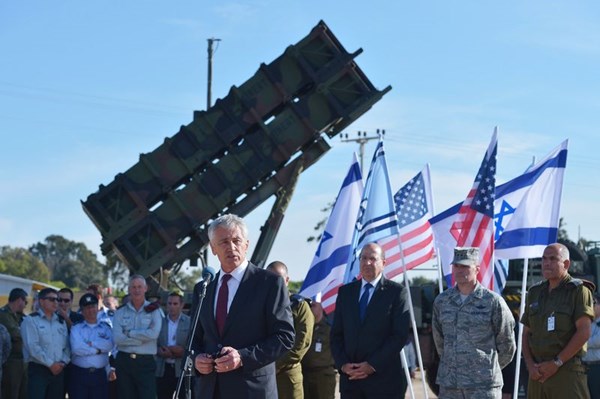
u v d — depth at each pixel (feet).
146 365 38.55
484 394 25.66
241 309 20.76
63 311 43.60
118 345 38.50
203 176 59.36
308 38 58.23
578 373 26.48
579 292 26.48
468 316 26.02
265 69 58.49
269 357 20.25
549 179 31.53
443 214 33.09
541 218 31.32
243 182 59.52
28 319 38.32
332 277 36.35
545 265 26.99
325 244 36.65
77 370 39.17
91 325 39.55
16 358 40.37
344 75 58.70
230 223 20.97
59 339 38.86
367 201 33.32
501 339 25.96
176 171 58.95
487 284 29.78
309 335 32.19
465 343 25.96
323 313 35.76
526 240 31.19
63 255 358.84
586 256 57.82
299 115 58.85
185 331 41.83
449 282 32.60
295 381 32.04
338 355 28.94
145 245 59.31
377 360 27.94
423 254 36.01
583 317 26.22
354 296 29.17
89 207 58.65
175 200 59.06
